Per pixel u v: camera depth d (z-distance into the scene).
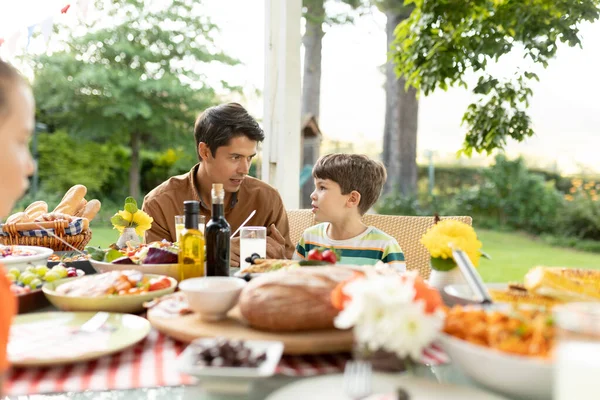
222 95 6.91
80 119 6.75
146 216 1.60
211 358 0.64
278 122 2.98
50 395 0.65
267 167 3.02
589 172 5.36
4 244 1.58
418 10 3.00
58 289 1.03
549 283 0.89
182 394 0.65
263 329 0.81
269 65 2.97
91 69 6.58
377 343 0.60
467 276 0.91
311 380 0.64
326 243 1.85
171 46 6.72
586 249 4.88
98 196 6.92
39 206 1.92
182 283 0.90
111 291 1.01
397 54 3.12
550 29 2.73
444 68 2.80
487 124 2.95
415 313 0.60
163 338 0.87
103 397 0.65
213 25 6.75
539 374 0.56
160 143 7.06
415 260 1.88
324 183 1.82
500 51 2.76
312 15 5.68
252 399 0.64
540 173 5.68
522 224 5.50
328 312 0.79
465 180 6.05
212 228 1.14
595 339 0.42
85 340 0.79
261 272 1.13
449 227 1.07
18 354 0.72
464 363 0.64
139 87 6.61
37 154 6.68
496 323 0.66
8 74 0.61
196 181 1.96
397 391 0.57
